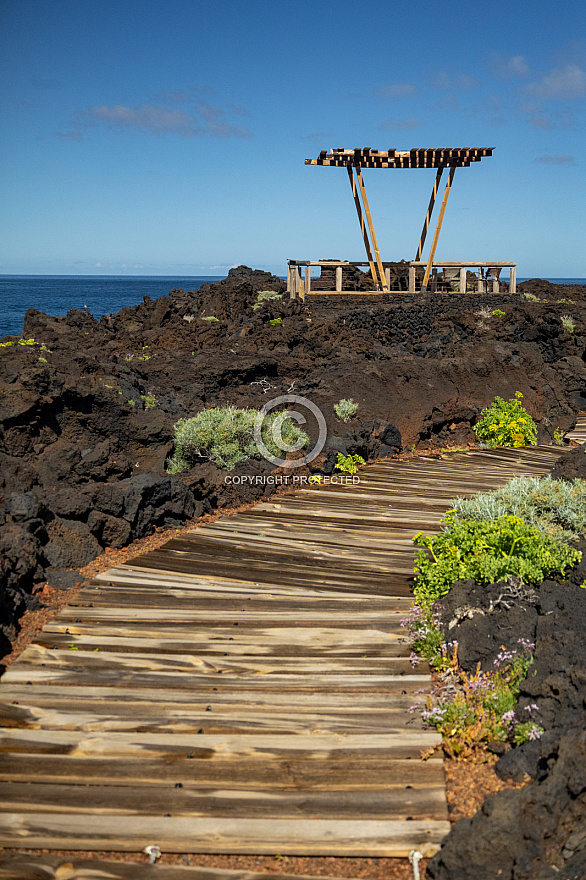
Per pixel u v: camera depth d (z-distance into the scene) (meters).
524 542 6.18
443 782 4.16
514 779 4.14
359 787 4.13
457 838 3.55
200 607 6.53
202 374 13.64
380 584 7.11
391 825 3.84
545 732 4.34
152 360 14.39
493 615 5.62
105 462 9.30
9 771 4.26
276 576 7.32
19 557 6.50
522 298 25.17
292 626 6.15
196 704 4.94
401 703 4.95
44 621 6.24
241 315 19.05
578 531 6.98
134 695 5.06
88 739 4.55
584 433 16.14
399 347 18.81
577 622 5.14
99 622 6.20
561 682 4.53
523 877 3.38
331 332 17.92
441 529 8.84
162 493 8.84
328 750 4.45
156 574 7.33
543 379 16.77
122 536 8.17
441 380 15.80
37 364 10.12
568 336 19.97
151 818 3.89
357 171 24.64
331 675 5.33
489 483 11.26
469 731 4.49
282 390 13.78
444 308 23.00
